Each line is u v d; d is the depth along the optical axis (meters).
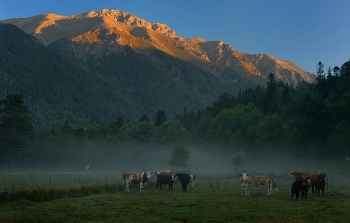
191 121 181.88
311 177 35.00
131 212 22.08
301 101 126.06
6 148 95.94
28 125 106.12
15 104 100.38
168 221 19.25
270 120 104.19
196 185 46.72
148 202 27.22
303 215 21.75
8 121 97.06
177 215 21.12
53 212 21.92
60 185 41.78
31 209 22.75
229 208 24.52
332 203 28.03
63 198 27.92
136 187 39.06
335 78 151.00
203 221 19.42
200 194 34.66
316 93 138.25
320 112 96.81
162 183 44.34
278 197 32.44
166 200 28.84
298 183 30.44
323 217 21.03
